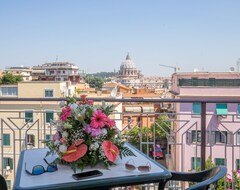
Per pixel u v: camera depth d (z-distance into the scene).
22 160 1.98
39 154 2.12
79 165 1.76
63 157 1.79
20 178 1.62
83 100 2.01
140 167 1.74
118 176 1.64
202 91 12.44
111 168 1.78
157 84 81.12
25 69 64.38
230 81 14.72
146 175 1.66
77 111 1.84
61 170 1.75
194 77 17.27
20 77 29.80
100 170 1.74
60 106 1.99
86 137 1.81
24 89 15.90
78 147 1.79
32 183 1.54
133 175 1.66
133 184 1.66
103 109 1.95
